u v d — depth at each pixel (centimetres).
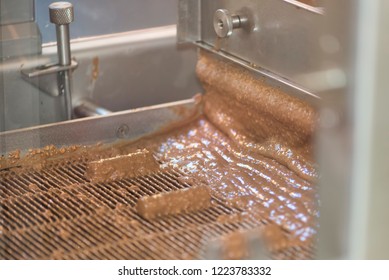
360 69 95
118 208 130
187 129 162
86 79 167
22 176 143
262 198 133
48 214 129
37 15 153
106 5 169
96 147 154
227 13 150
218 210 129
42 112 154
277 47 144
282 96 144
